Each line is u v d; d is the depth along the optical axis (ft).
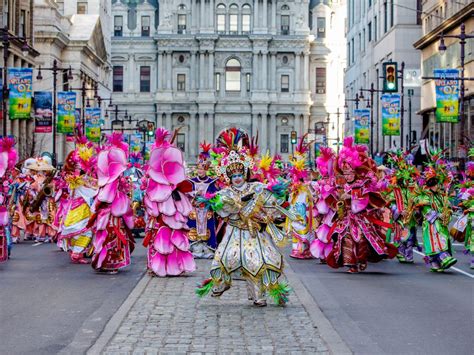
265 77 390.01
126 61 394.73
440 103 130.93
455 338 36.60
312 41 393.91
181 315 41.22
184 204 57.21
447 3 192.65
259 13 390.01
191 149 390.42
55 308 44.24
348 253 60.59
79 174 67.31
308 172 72.74
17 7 201.05
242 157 43.09
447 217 61.62
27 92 142.72
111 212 59.16
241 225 43.37
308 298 46.62
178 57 391.24
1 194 63.93
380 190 61.82
